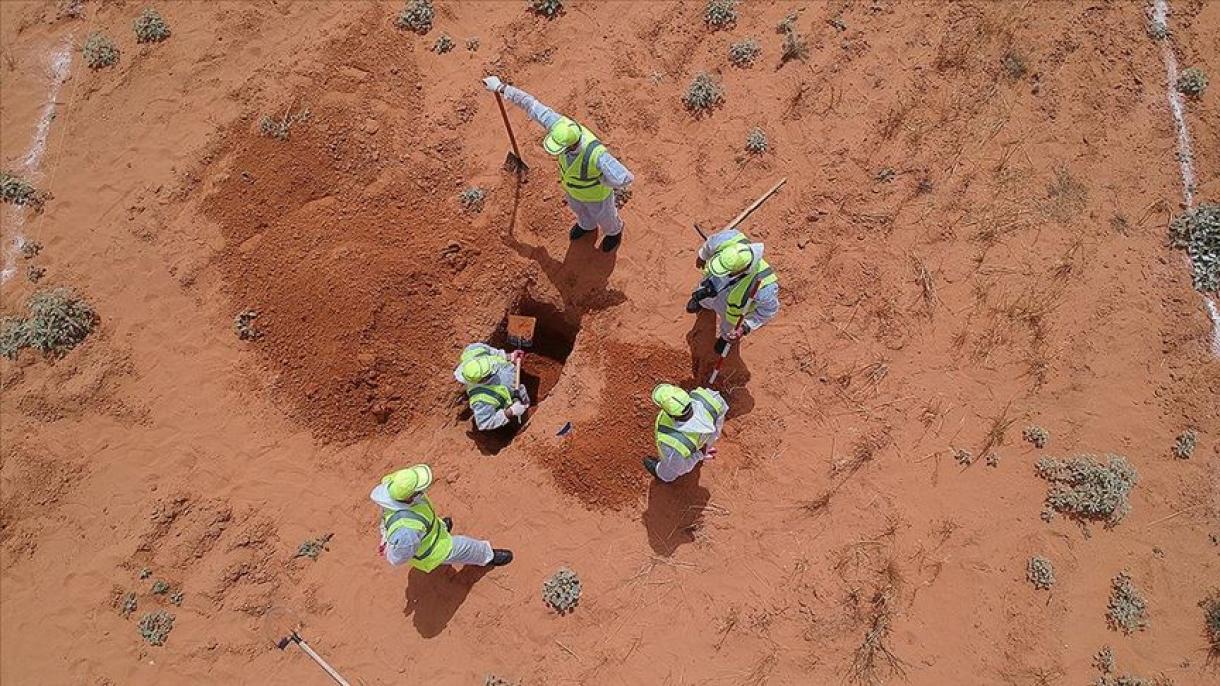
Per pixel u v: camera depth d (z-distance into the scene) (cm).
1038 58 1138
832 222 1077
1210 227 1027
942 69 1140
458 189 1125
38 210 1155
